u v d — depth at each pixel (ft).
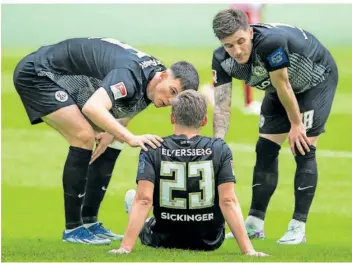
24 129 109.09
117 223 71.20
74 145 58.44
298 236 63.05
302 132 62.23
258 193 65.31
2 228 68.08
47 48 60.13
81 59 58.29
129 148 98.99
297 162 64.13
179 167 51.29
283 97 60.75
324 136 106.22
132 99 55.31
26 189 84.38
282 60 59.21
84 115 58.59
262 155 65.21
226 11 58.70
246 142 103.14
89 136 58.34
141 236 54.54
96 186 62.23
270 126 64.90
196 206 51.57
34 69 59.00
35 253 54.29
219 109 63.16
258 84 62.18
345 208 78.28
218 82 62.95
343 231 69.67
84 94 58.54
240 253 52.95
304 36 62.64
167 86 54.90
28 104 59.47
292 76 62.23
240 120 112.37
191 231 52.49
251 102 118.42
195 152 51.42
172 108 52.47
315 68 62.85
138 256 50.49
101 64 57.41
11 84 133.18
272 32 59.72
